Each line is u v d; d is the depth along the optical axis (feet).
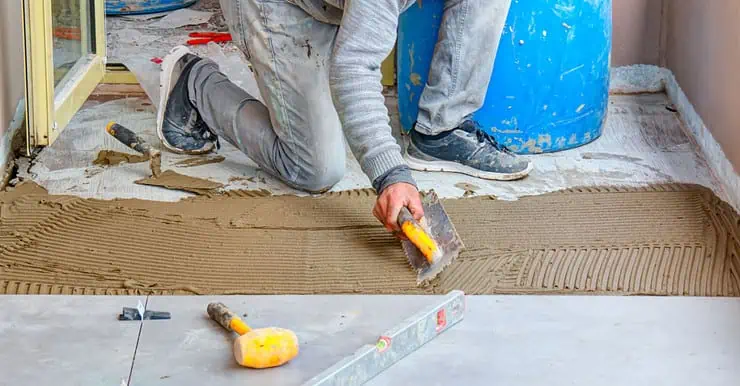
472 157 9.02
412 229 6.86
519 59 9.21
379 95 6.91
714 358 6.10
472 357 6.12
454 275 7.18
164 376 5.87
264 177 9.04
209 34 12.89
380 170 6.93
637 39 11.35
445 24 8.63
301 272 7.23
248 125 8.74
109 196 8.49
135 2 13.80
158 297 6.84
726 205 8.35
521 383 5.84
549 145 9.62
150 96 10.52
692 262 7.32
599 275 7.14
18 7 9.68
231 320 6.29
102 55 10.52
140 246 7.56
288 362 6.02
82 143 9.71
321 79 8.09
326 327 6.46
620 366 6.03
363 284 7.08
